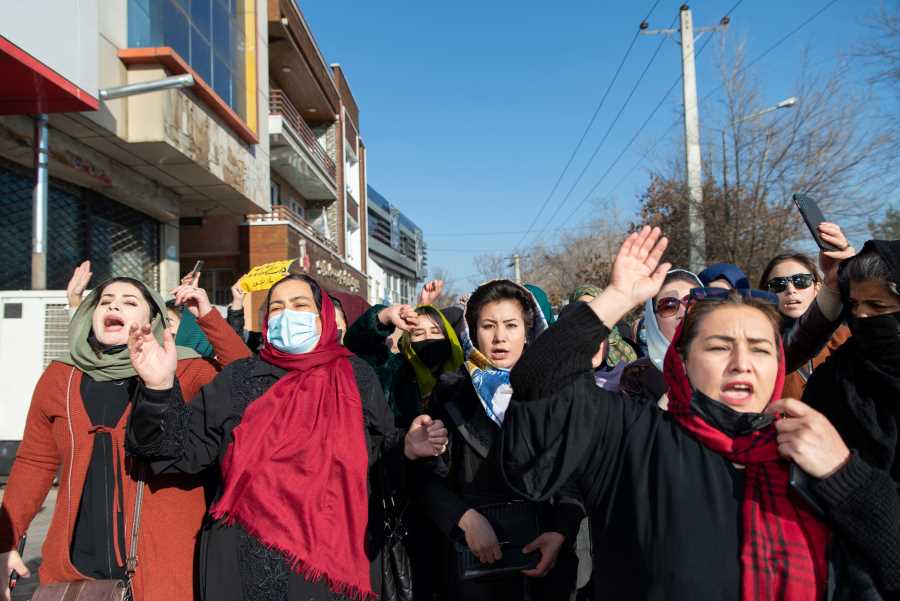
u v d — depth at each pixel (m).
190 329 4.04
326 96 23.52
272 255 16.80
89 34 8.45
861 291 1.80
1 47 7.00
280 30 17.77
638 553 1.70
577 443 1.80
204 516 2.74
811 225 2.43
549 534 2.46
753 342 1.78
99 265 11.22
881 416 1.78
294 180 21.62
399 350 3.68
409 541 2.85
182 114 10.56
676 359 1.88
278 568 2.36
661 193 17.16
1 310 7.18
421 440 2.46
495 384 2.68
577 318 1.85
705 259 15.02
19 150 8.86
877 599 1.54
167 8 10.94
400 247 62.94
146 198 11.94
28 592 4.36
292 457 2.48
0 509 2.66
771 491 1.66
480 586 2.57
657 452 1.76
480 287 2.86
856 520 1.52
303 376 2.64
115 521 2.58
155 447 2.37
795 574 1.56
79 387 2.71
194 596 2.64
